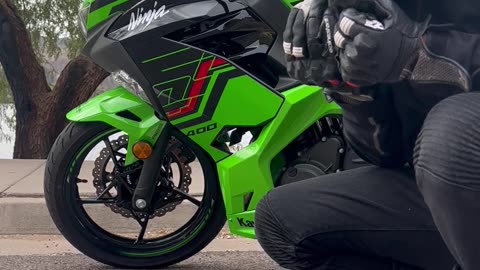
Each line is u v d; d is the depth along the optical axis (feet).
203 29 9.11
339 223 5.00
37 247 12.44
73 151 10.06
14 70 34.35
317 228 5.05
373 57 3.80
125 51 8.95
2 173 17.40
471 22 4.13
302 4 4.22
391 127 4.78
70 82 33.71
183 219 13.23
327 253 5.22
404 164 5.09
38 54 36.06
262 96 9.05
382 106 4.59
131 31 8.95
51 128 34.40
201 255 11.82
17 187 15.19
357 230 4.99
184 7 8.98
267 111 9.07
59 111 34.12
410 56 3.94
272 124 9.11
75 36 34.14
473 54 4.06
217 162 9.42
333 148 9.36
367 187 5.03
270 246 5.39
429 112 4.12
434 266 4.91
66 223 10.21
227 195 9.34
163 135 9.58
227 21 9.15
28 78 34.37
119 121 9.64
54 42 35.55
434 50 3.99
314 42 4.05
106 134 10.02
